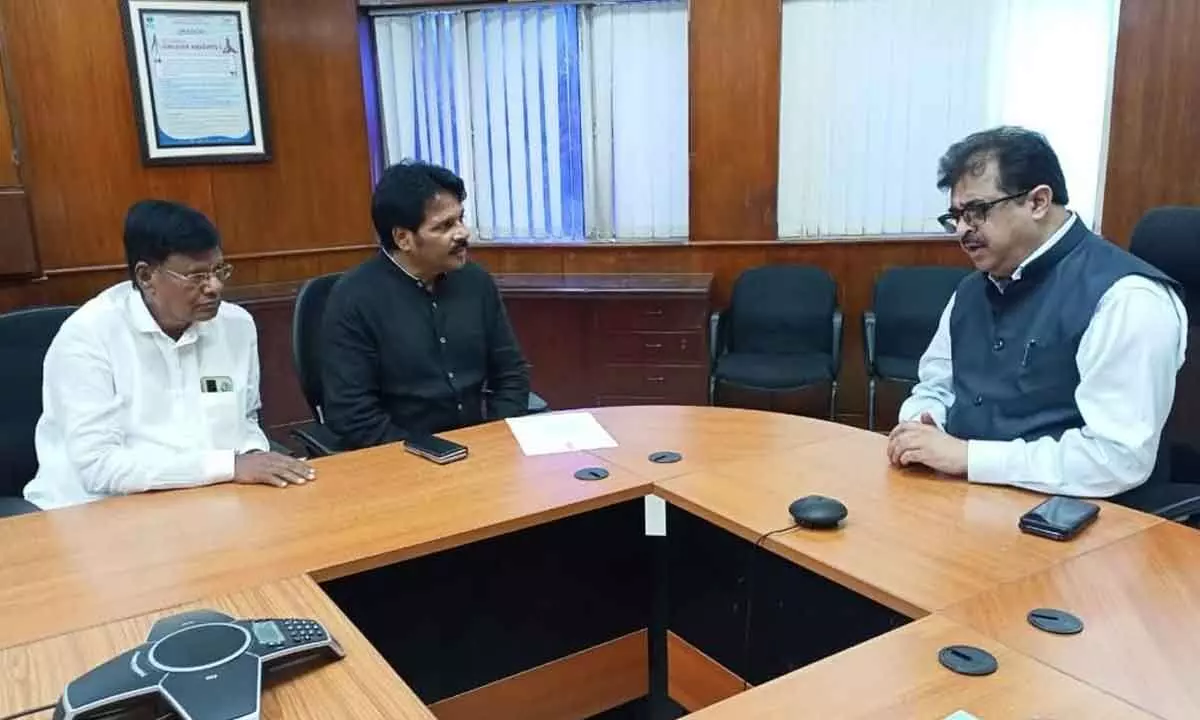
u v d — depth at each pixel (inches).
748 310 155.0
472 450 74.5
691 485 65.4
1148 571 50.3
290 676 41.9
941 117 152.6
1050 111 147.4
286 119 152.6
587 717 74.0
